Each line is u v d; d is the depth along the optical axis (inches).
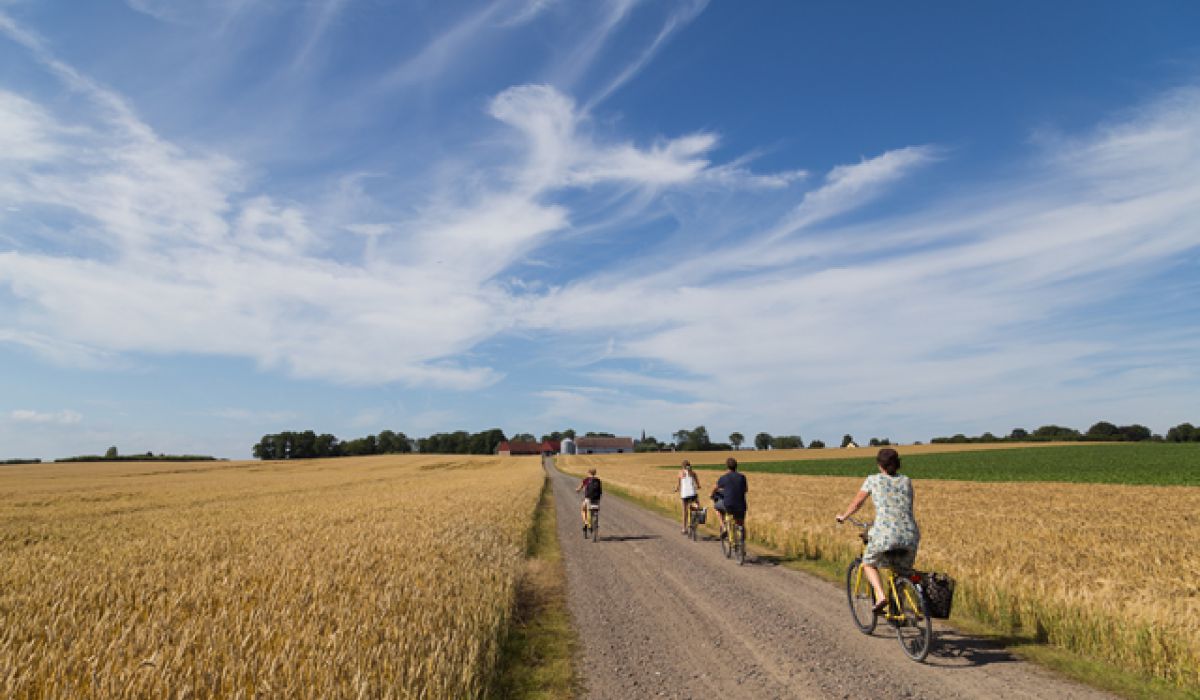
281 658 176.4
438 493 1206.3
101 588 297.4
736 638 275.6
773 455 4333.2
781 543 524.7
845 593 361.4
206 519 756.6
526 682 227.9
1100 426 5049.2
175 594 280.7
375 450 6899.6
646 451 7145.7
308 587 288.5
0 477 2564.0
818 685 217.8
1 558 433.1
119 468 3417.8
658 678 228.7
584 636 284.8
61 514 946.1
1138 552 415.8
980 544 449.7
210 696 157.3
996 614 293.7
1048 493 1024.2
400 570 334.0
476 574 340.8
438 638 213.8
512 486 1441.9
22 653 184.5
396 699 165.0
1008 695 206.2
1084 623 253.3
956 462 2463.1
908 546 249.9
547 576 431.2
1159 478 1453.0
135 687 158.7
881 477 264.5
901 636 252.5
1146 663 226.1
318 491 1481.3
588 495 634.2
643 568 454.6
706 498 1085.8
